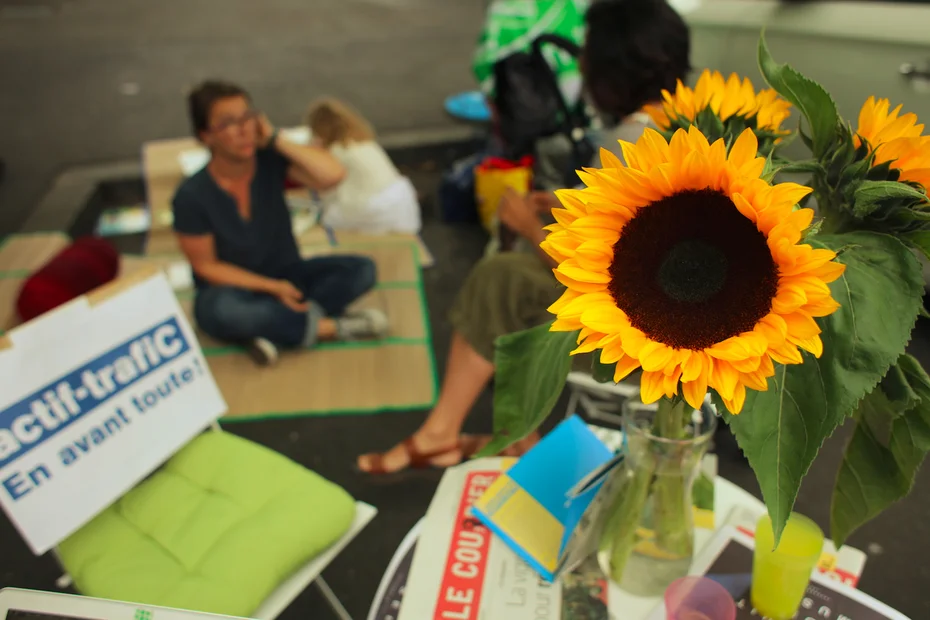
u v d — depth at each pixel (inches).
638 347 26.0
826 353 27.2
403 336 118.2
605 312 26.7
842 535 37.9
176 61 286.2
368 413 101.5
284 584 51.4
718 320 25.9
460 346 82.6
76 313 50.1
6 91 255.3
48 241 147.2
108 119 224.2
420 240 152.6
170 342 56.1
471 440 92.6
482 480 53.5
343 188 148.6
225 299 107.1
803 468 26.6
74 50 306.7
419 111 222.7
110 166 184.7
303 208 157.9
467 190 156.3
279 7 393.1
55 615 35.8
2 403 46.3
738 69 112.5
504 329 78.0
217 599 47.3
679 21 68.5
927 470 89.6
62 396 49.4
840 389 26.5
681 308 26.3
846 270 27.7
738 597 43.8
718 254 26.0
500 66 127.1
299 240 147.3
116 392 52.8
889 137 29.1
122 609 35.3
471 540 48.3
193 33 333.4
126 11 387.5
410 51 294.0
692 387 26.2
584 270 27.3
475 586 45.1
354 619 73.3
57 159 194.5
